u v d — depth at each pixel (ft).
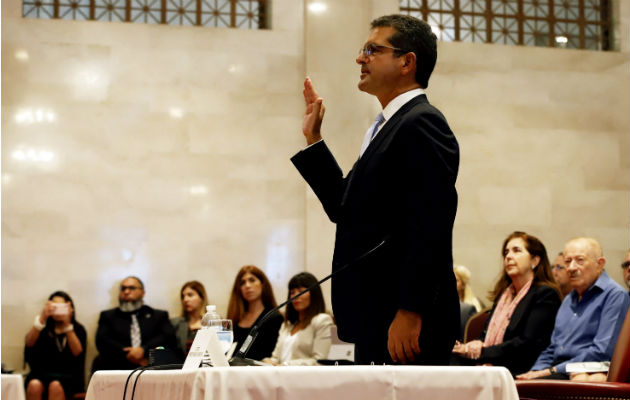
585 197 39.17
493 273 38.04
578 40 40.47
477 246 38.09
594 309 21.67
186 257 36.42
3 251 35.29
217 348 9.91
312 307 27.45
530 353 23.02
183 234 36.52
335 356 24.25
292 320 28.02
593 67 40.04
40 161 35.96
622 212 39.40
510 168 38.75
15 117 35.96
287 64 37.93
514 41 39.83
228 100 37.45
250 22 38.29
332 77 36.81
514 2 39.96
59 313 32.96
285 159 37.55
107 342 33.37
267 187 37.35
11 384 13.41
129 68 36.94
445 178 10.55
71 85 36.47
